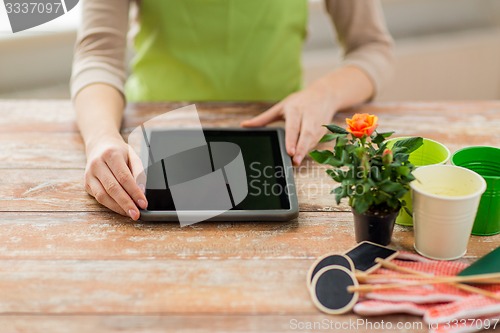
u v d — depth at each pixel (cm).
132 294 81
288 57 153
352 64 140
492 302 76
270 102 137
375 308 77
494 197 89
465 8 249
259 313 78
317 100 125
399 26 244
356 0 146
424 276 81
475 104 136
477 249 90
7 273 85
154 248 90
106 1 134
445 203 82
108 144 107
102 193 99
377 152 87
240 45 147
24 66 208
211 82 150
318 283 82
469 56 239
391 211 87
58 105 138
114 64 134
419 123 127
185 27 144
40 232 94
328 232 94
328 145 119
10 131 126
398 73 235
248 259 88
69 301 80
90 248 90
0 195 104
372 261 85
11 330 76
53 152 118
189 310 79
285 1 146
